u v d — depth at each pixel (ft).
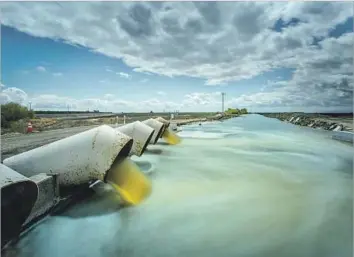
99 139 23.34
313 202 27.12
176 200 26.53
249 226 21.57
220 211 24.21
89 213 22.58
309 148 63.67
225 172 38.60
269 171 40.06
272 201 27.17
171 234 20.07
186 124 148.36
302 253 18.04
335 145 69.56
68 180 22.48
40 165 22.50
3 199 13.23
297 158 51.19
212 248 18.40
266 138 86.89
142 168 39.42
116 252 17.99
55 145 23.77
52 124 89.45
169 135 66.90
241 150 60.13
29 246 17.43
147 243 18.84
